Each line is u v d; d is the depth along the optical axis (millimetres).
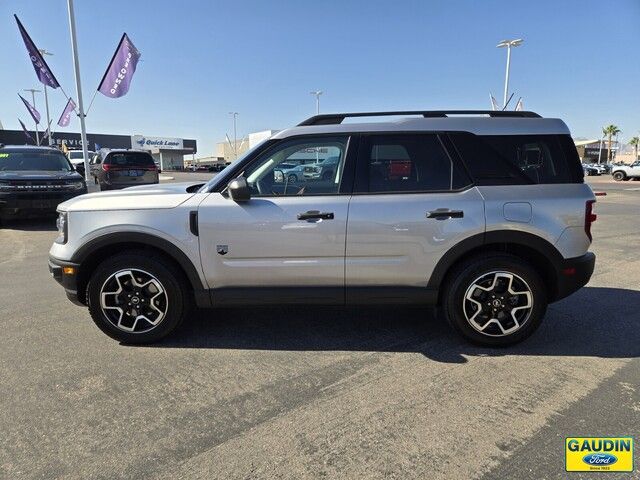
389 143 3709
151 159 17266
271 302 3750
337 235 3604
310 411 2883
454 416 2812
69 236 3742
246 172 3740
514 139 3699
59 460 2447
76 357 3658
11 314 4629
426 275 3676
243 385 3219
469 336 3764
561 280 3688
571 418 2783
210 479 2295
